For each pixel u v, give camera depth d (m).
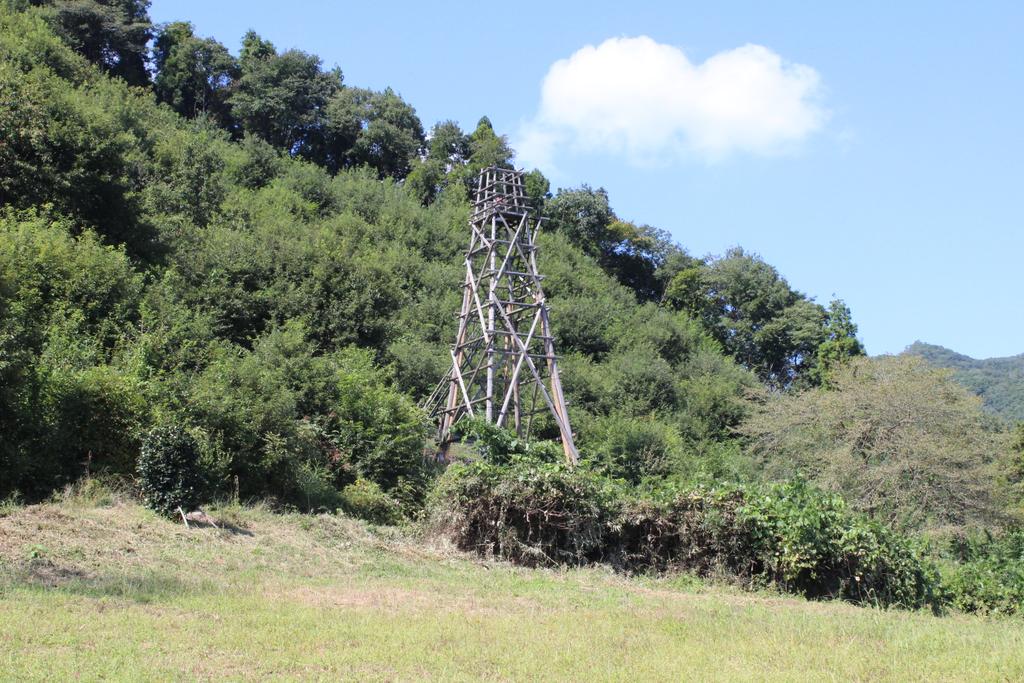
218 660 8.38
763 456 31.00
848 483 25.16
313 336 33.69
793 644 10.32
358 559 15.05
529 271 30.30
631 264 67.25
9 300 17.95
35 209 26.09
